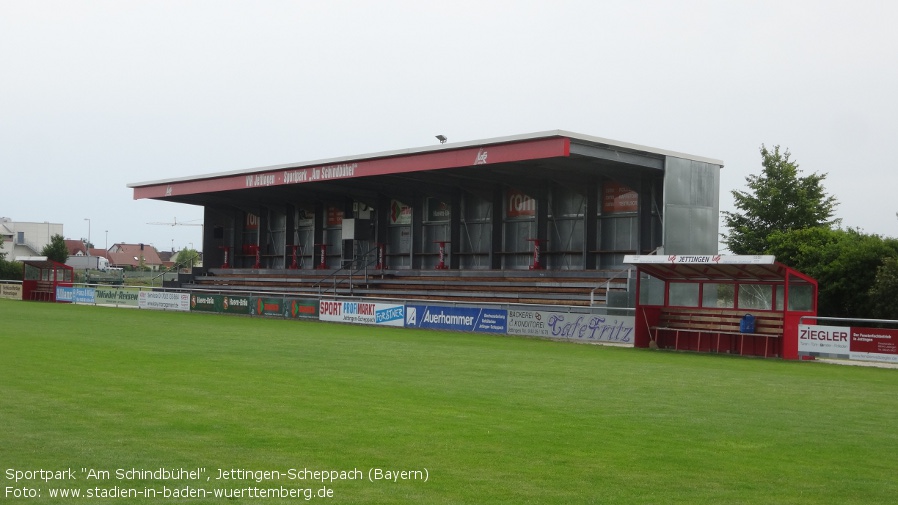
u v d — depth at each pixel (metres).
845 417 12.03
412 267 46.69
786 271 22.66
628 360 20.80
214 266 57.50
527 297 36.66
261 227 56.22
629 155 32.03
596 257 38.62
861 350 21.61
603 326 27.30
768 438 10.21
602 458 8.84
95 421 10.29
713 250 34.22
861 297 40.25
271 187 46.84
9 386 13.16
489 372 16.84
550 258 40.91
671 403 12.98
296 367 16.84
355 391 13.44
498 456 8.81
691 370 18.56
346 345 22.91
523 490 7.51
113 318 34.19
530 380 15.62
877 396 14.59
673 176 32.84
